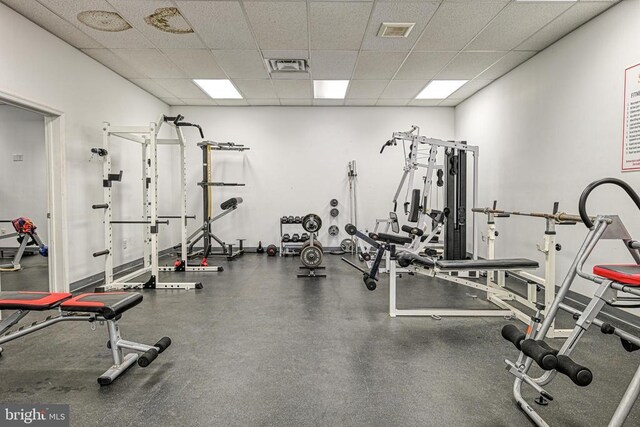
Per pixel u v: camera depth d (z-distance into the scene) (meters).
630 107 2.76
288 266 5.19
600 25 3.04
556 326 2.79
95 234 4.14
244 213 6.42
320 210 6.44
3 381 1.97
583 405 1.75
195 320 2.94
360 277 4.51
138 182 5.21
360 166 6.39
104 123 3.79
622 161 2.84
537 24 3.25
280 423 1.62
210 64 4.29
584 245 1.55
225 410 1.71
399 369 2.12
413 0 2.86
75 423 1.61
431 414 1.69
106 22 3.22
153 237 3.92
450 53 3.94
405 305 3.34
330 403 1.77
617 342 2.49
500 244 4.77
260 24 3.27
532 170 4.04
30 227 5.05
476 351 2.37
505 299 3.46
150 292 3.79
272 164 6.38
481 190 5.29
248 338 2.56
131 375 2.04
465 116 5.85
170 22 3.23
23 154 6.27
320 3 2.90
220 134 6.32
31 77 3.18
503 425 1.61
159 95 5.61
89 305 1.97
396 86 5.16
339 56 4.03
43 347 2.41
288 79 4.84
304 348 2.40
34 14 3.06
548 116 3.75
